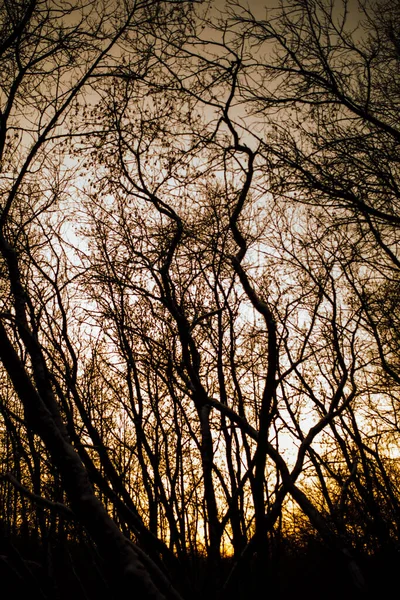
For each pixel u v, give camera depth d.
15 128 6.38
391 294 12.23
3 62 6.88
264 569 7.88
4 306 7.27
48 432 4.59
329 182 10.52
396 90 10.83
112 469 6.96
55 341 7.40
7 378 10.61
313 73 10.42
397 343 12.34
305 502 7.21
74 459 4.56
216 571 6.23
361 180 10.74
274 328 6.43
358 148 10.72
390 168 11.05
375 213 10.41
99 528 4.34
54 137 6.26
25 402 4.61
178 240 7.67
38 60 6.24
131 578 4.14
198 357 7.47
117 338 9.58
